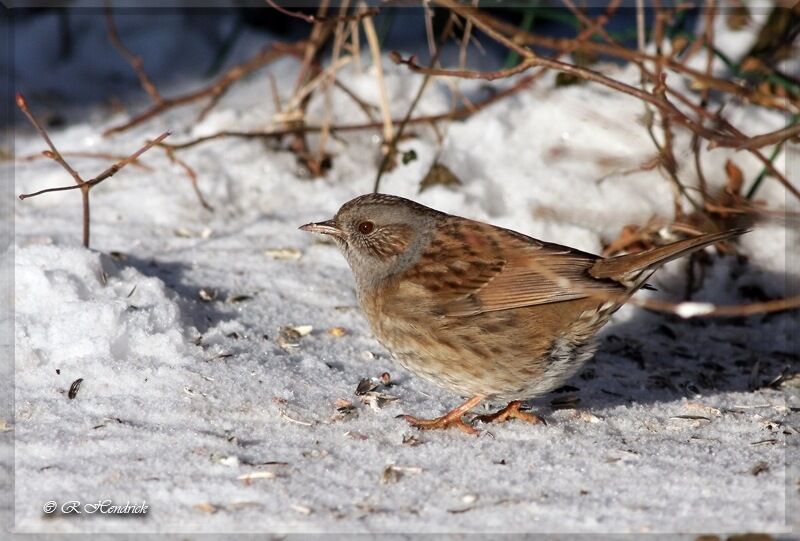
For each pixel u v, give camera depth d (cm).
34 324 962
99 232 1216
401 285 922
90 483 782
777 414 936
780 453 850
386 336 940
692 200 1152
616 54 1003
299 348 1020
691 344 1110
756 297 1173
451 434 890
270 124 1402
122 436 845
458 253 916
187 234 1234
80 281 1020
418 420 903
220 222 1269
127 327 961
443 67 1644
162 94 1681
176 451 830
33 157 1355
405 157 1316
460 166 1307
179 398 902
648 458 844
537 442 877
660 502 771
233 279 1138
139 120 1385
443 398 964
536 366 898
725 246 1198
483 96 1459
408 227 947
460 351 902
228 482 790
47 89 1733
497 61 1709
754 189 1203
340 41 1325
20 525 730
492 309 893
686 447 865
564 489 793
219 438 853
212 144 1389
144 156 1380
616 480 806
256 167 1339
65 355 936
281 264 1181
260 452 839
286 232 1248
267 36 1845
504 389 908
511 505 768
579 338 896
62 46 1850
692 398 972
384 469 822
